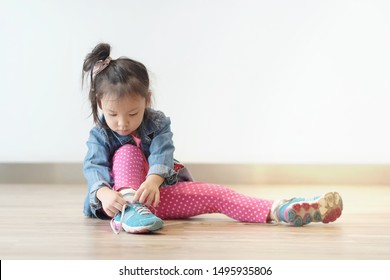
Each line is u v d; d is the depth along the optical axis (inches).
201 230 72.7
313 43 148.4
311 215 74.5
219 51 148.3
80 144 148.3
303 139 149.5
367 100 149.0
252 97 149.1
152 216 69.6
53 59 146.9
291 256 58.6
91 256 58.0
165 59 147.9
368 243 65.6
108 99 73.6
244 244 64.2
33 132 148.1
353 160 149.6
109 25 147.1
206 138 149.3
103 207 73.6
